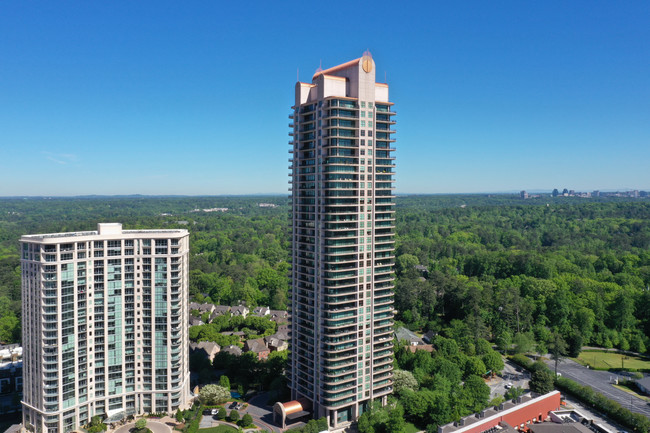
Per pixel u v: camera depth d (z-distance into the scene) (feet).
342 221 551.59
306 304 587.68
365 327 578.66
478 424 511.81
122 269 578.66
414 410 571.28
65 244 542.57
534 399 572.51
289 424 571.28
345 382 563.48
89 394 570.05
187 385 640.17
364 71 558.15
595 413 612.29
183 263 618.85
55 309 538.88
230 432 549.54
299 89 592.19
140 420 561.02
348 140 558.56
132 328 589.73
